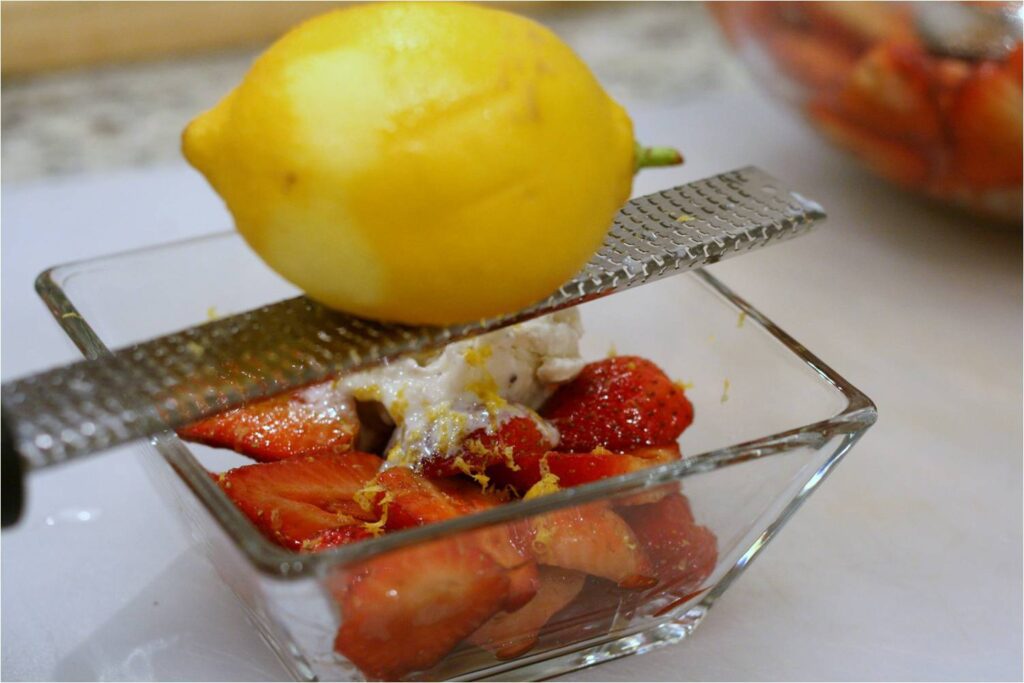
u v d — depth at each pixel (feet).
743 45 1.88
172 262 1.48
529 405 1.35
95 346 1.25
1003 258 1.94
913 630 1.37
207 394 1.08
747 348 1.38
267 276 1.53
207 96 2.43
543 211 1.06
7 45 2.44
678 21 2.82
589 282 1.18
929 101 1.68
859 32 1.68
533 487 1.24
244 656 1.32
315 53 1.05
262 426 1.28
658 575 1.24
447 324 1.13
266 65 1.07
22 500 1.00
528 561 1.15
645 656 1.33
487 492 1.27
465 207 1.04
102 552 1.43
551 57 1.08
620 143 1.12
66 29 2.48
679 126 2.28
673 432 1.34
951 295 1.86
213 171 1.09
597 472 1.25
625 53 2.64
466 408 1.27
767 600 1.40
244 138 1.05
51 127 2.28
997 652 1.35
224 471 1.28
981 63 1.62
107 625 1.35
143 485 1.52
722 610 1.38
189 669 1.31
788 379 1.33
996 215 1.86
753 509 1.25
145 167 2.14
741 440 1.36
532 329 1.31
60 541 1.44
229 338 1.13
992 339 1.78
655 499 1.18
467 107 1.04
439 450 1.26
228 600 1.38
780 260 1.91
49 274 1.39
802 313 1.80
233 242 1.51
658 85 2.48
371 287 1.08
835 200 2.07
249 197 1.06
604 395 1.34
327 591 1.08
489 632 1.19
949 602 1.40
